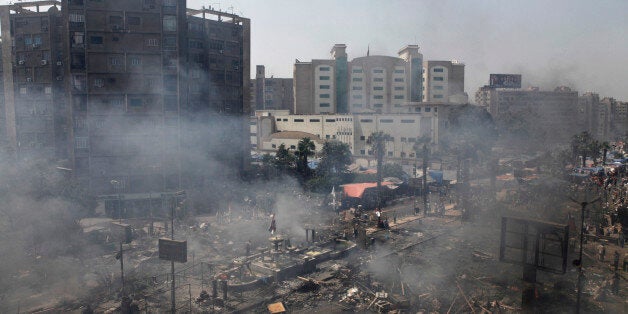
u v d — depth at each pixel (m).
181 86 78.50
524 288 31.11
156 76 76.81
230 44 98.19
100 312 31.91
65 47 75.06
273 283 37.22
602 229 51.28
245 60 100.69
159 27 76.44
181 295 35.12
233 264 40.25
